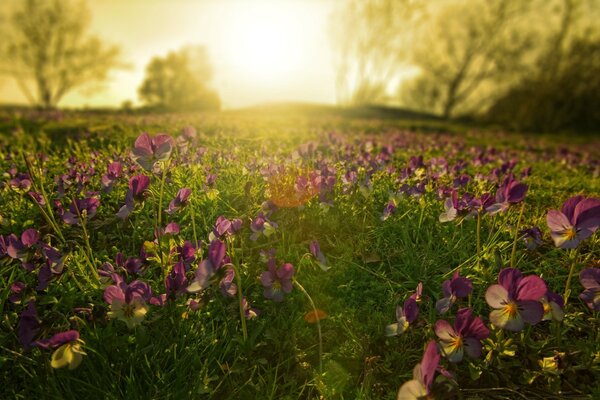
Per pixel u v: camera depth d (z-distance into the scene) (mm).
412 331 198
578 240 171
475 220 299
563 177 568
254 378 193
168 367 193
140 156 203
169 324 201
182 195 227
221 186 339
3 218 290
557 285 241
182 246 226
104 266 210
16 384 185
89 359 180
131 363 184
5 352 193
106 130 771
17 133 772
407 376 190
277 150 514
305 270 248
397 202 293
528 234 231
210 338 201
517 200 211
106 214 305
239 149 497
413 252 270
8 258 224
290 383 188
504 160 672
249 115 1958
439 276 247
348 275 251
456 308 228
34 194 289
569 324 205
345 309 225
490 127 2543
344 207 303
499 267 221
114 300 173
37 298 221
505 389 184
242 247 253
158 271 249
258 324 213
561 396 181
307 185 284
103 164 405
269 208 262
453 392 138
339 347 207
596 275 177
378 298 238
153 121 1030
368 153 481
